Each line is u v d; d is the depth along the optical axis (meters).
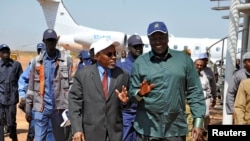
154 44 3.90
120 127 4.14
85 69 4.09
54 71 5.62
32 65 5.68
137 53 5.73
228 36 8.04
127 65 5.71
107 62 4.02
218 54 24.53
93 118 4.00
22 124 11.02
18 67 8.21
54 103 5.61
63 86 5.63
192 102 4.03
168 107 3.88
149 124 3.95
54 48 5.64
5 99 7.96
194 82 4.02
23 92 6.29
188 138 5.98
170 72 3.87
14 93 8.09
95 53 4.05
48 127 5.66
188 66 3.97
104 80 4.06
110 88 4.03
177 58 3.95
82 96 4.08
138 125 4.04
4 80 7.96
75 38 26.86
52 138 5.64
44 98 5.62
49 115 5.62
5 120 7.96
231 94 5.64
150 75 3.90
